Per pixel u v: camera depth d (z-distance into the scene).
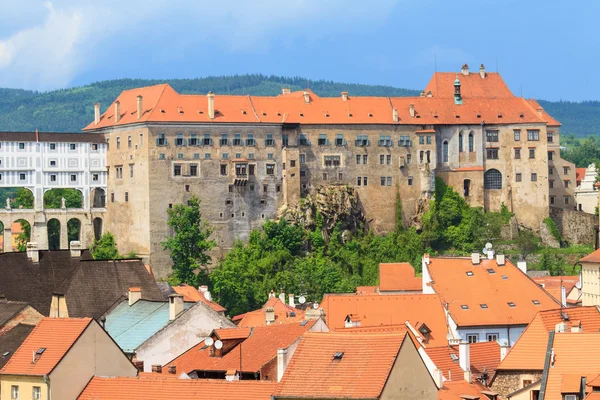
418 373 144.12
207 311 189.88
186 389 149.00
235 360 167.75
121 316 197.62
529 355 169.62
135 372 161.38
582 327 176.00
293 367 145.38
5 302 191.62
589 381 155.25
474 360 184.50
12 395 156.12
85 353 157.50
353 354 144.62
